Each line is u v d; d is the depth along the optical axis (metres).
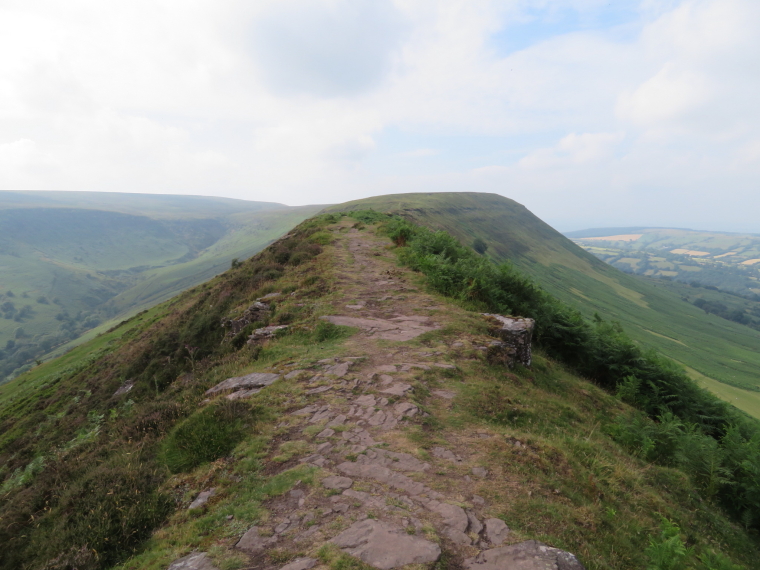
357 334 9.33
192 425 5.56
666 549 3.89
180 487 4.76
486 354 8.66
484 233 138.00
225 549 3.48
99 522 4.24
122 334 38.09
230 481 4.52
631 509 4.80
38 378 35.84
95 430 10.59
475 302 12.19
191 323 20.08
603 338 12.74
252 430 5.48
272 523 3.75
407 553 3.25
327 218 32.97
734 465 6.95
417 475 4.41
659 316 125.25
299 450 4.94
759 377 80.50
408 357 8.08
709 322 139.25
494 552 3.31
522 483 4.43
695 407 11.30
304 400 6.29
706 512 5.77
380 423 5.58
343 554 3.26
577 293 119.12
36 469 8.09
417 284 13.68
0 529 4.98
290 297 12.78
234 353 10.40
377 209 114.56
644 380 11.57
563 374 10.62
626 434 7.52
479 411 6.33
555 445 5.56
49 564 3.92
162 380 16.03
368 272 15.23
